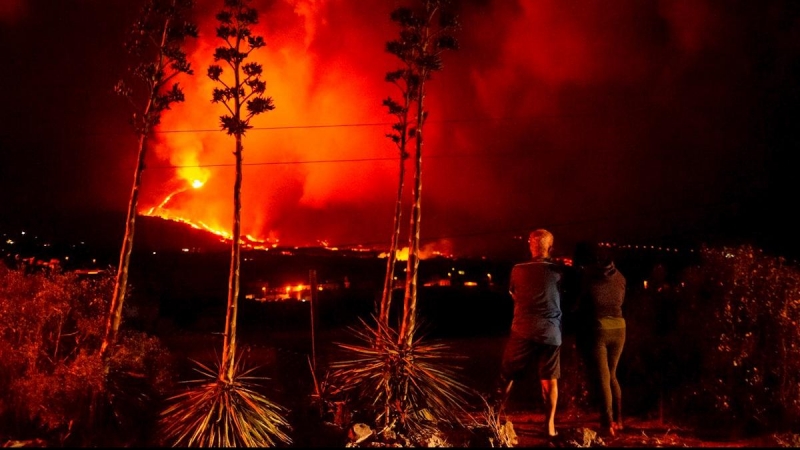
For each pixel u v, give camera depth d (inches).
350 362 275.6
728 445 244.7
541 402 323.9
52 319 284.2
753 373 272.7
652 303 314.7
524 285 254.8
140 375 268.4
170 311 872.3
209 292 1042.7
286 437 246.2
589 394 304.5
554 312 251.6
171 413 261.3
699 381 288.8
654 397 302.0
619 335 260.8
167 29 297.3
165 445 237.5
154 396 277.0
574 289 262.8
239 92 281.9
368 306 995.3
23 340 278.4
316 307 312.0
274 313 967.6
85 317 285.3
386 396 256.1
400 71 324.2
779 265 293.4
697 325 289.9
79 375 253.1
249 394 248.7
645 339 309.4
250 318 941.2
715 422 274.5
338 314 965.2
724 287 286.4
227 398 242.4
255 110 273.7
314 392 294.8
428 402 256.2
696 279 297.6
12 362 270.1
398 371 260.4
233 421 238.5
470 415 270.8
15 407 253.9
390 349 267.0
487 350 582.2
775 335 274.4
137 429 254.2
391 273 306.8
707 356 281.0
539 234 264.5
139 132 286.2
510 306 1005.2
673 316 309.3
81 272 340.8
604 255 261.3
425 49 308.0
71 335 286.4
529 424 282.2
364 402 261.9
